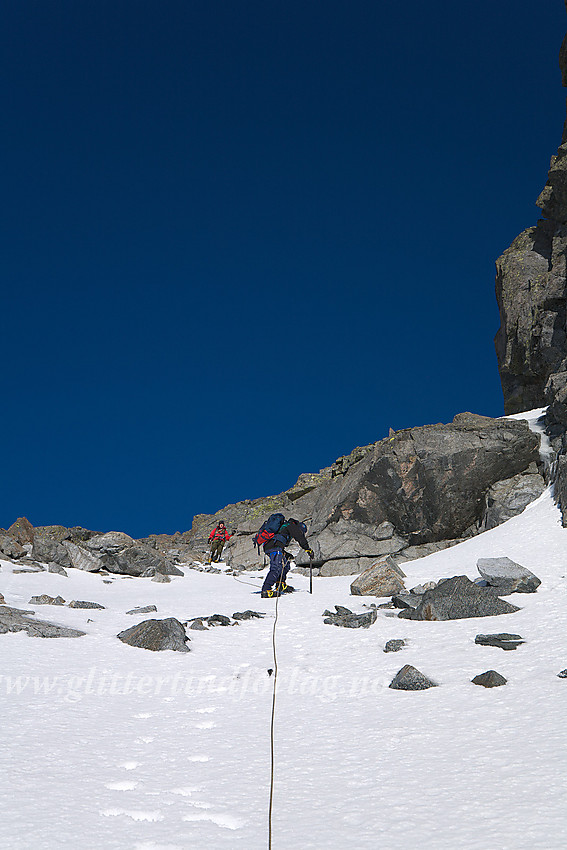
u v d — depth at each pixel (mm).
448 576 12117
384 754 4535
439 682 6195
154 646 8125
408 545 17188
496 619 8562
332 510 18094
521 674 6156
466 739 4691
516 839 3193
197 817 3625
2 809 3695
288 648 8070
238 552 21422
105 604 12070
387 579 11711
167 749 4781
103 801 3844
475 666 6578
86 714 5637
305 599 11781
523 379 24344
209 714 5676
